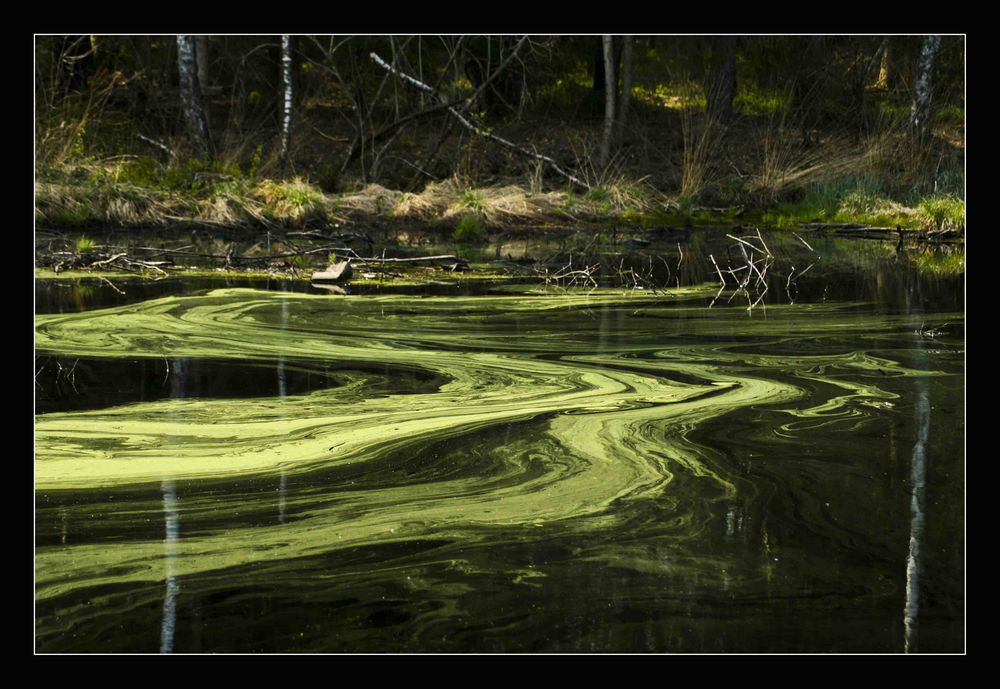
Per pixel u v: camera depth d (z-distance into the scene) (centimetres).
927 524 264
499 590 226
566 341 530
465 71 1647
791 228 1320
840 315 618
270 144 1547
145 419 368
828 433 351
